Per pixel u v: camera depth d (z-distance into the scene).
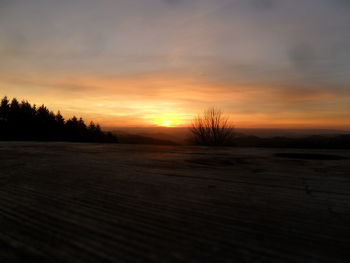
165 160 4.38
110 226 1.56
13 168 3.62
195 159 4.47
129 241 1.36
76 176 3.04
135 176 3.04
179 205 1.96
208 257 1.20
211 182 2.72
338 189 2.39
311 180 2.75
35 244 1.32
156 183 2.68
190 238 1.40
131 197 2.17
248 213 1.79
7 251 1.25
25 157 4.84
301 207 1.90
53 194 2.26
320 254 1.22
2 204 1.99
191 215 1.75
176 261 1.17
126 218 1.70
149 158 4.65
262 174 3.10
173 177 2.99
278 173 3.16
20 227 1.54
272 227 1.54
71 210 1.85
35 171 3.39
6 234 1.44
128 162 4.16
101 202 2.04
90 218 1.70
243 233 1.46
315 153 5.05
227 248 1.29
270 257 1.20
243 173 3.19
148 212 1.81
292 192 2.30
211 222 1.62
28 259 1.17
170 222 1.63
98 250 1.26
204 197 2.17
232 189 2.42
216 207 1.91
